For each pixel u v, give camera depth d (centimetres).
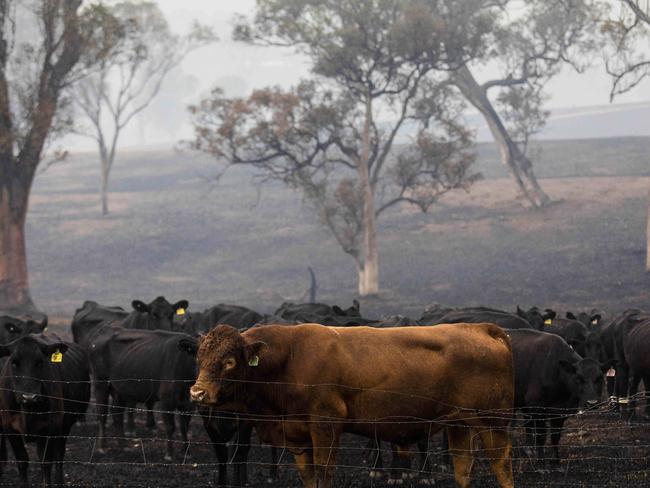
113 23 4916
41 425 1432
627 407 2128
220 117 5747
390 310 5269
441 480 1537
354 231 6038
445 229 7369
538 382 1673
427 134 6000
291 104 5578
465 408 1210
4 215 4872
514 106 7350
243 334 1177
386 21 5462
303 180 5888
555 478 1528
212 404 1126
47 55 4803
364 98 6128
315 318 2164
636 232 6712
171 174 10800
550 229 7019
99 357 1972
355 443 1848
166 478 1617
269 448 1839
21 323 1970
